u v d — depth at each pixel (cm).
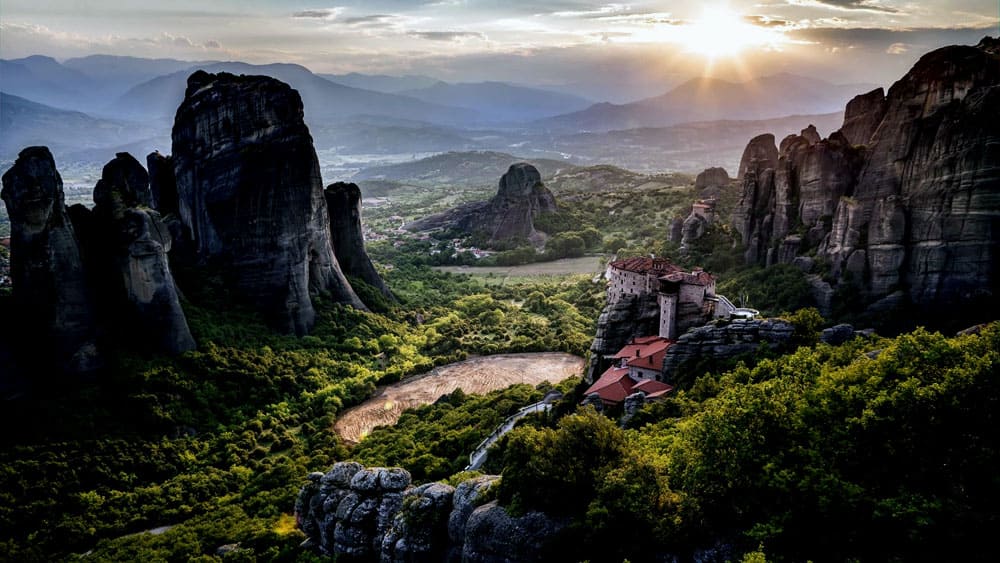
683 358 10119
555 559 5428
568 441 6081
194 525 9050
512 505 5862
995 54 12519
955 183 11938
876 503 4538
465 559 5947
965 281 11812
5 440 10150
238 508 9494
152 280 12419
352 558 7069
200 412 11981
